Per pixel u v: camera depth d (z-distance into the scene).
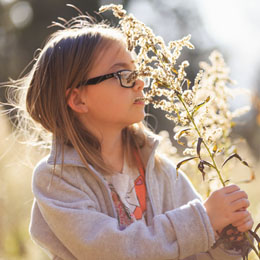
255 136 4.39
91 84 2.06
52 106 2.15
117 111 2.04
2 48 18.09
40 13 19.28
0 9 18.69
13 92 2.63
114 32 2.17
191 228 1.78
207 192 2.30
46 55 2.20
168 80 1.58
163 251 1.76
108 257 1.78
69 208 1.90
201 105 1.60
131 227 1.83
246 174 3.60
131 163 2.19
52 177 1.94
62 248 1.98
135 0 21.41
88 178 2.01
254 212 3.44
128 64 2.08
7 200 4.45
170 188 2.21
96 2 18.94
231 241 1.76
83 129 2.11
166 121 12.82
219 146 2.30
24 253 4.22
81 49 2.09
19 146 4.18
